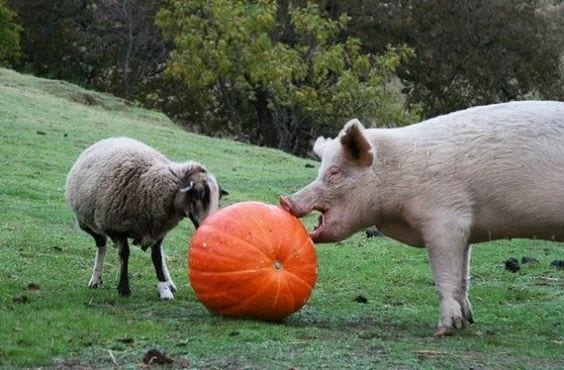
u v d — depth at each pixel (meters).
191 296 10.75
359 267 13.20
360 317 9.91
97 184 10.59
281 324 9.16
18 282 10.85
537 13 45.69
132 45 44.34
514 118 8.93
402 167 9.07
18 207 15.72
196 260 9.10
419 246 9.38
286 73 35.44
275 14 38.50
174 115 42.84
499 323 9.80
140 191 10.43
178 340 8.24
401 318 9.93
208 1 36.91
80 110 28.73
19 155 20.56
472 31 43.25
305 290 9.10
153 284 11.56
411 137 9.16
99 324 8.70
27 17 45.03
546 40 45.16
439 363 7.69
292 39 40.66
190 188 10.39
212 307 9.16
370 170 9.10
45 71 45.88
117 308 9.82
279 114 38.56
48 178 18.78
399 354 7.92
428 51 43.25
